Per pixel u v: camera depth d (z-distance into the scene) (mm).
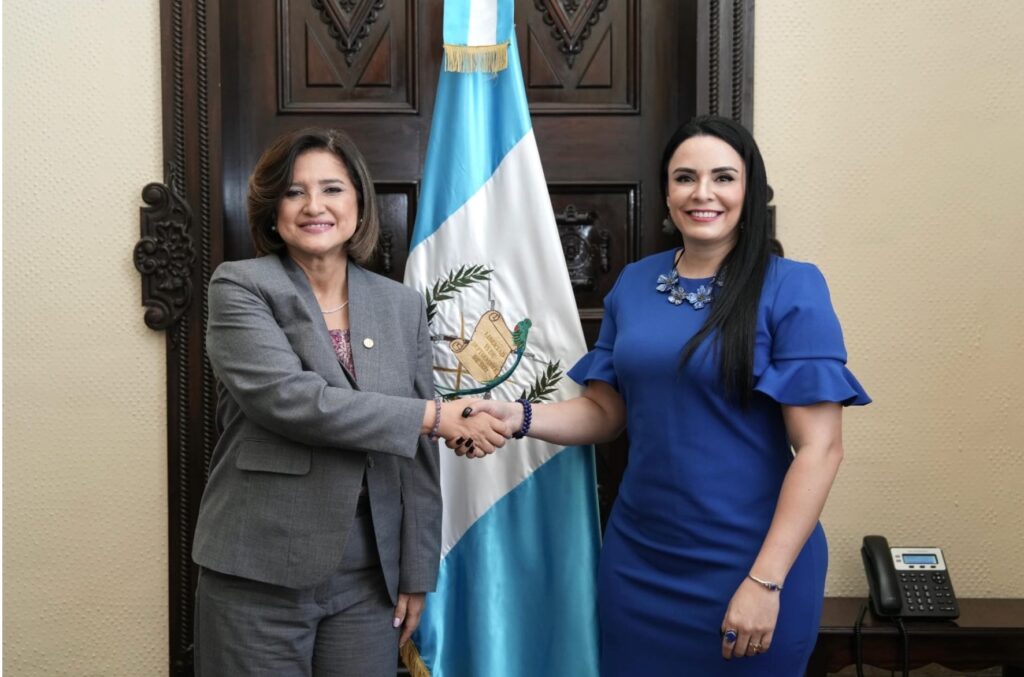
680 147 1370
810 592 1311
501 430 1456
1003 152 1859
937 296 1881
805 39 1857
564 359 1647
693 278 1408
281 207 1328
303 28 1969
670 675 1364
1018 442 1888
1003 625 1651
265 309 1305
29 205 1826
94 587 1871
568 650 1605
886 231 1876
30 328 1838
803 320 1274
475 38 1695
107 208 1836
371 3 1970
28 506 1856
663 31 2006
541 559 1654
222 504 1306
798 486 1233
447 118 1719
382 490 1350
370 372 1344
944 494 1899
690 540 1334
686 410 1328
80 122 1824
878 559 1716
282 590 1277
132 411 1859
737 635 1219
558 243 1668
